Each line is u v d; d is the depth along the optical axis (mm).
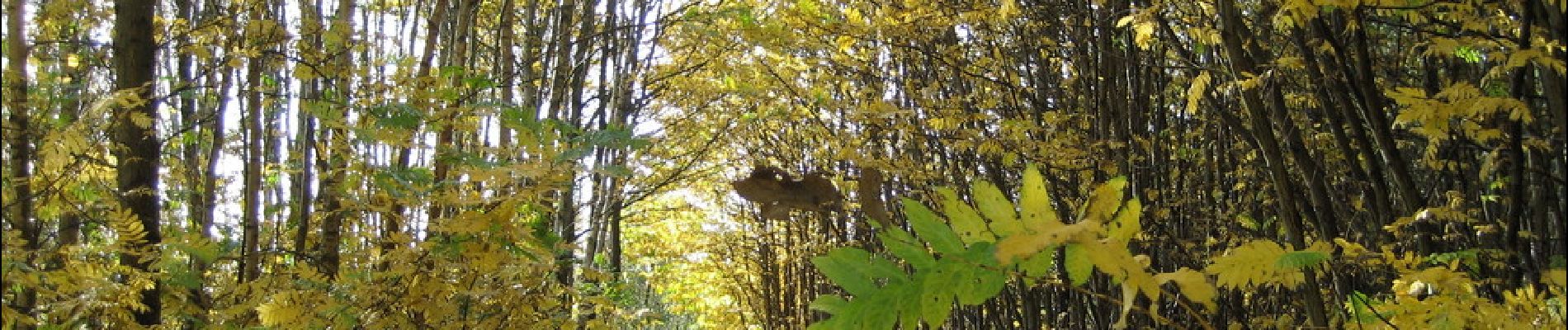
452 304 3014
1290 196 2566
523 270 3160
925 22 4973
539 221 3535
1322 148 3436
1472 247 2283
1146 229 4410
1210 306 613
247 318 3402
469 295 3014
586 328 4430
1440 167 2408
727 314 14375
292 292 2904
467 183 3189
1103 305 4648
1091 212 622
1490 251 1884
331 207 3893
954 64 5273
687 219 12828
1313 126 3436
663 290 13805
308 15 5637
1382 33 3791
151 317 3055
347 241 4168
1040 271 622
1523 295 1390
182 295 3439
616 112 7965
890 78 5945
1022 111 5328
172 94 2934
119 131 2945
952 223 650
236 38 4121
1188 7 3070
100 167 2832
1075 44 5074
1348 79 2078
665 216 12648
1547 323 1313
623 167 3053
